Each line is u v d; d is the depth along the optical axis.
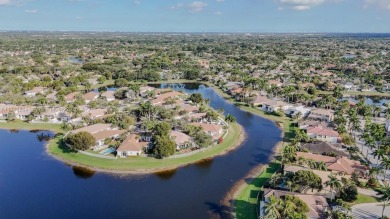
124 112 174.62
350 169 109.00
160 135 130.62
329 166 109.69
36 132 157.25
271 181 100.38
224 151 133.75
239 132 157.50
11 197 97.56
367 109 179.25
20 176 111.25
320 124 158.62
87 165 118.88
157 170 115.44
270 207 77.25
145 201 95.62
